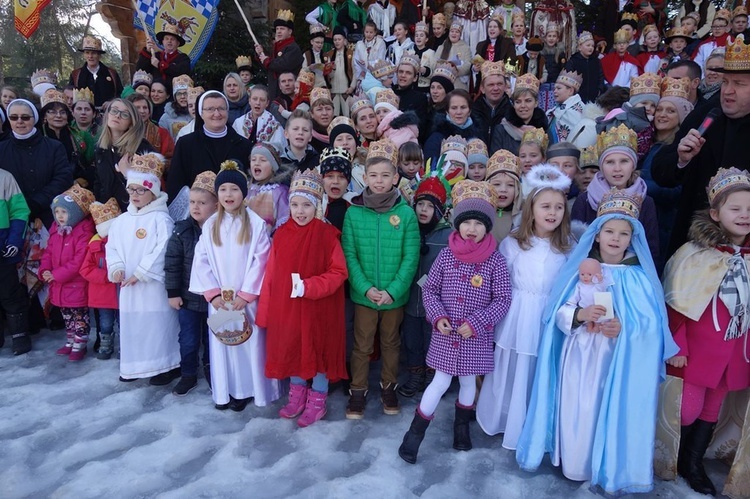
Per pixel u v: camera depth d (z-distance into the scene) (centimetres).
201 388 380
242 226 342
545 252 296
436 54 705
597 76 691
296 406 338
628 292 266
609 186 323
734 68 273
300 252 318
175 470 287
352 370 341
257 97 477
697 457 276
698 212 278
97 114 611
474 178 409
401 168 406
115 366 412
